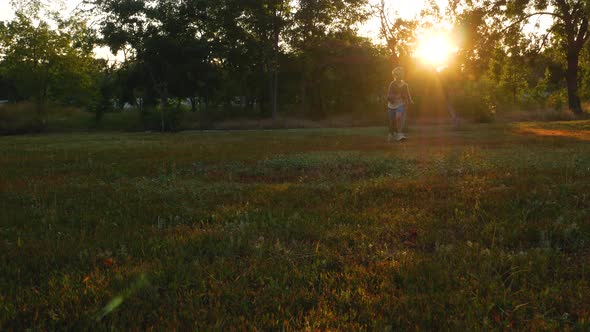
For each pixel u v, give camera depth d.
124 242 3.20
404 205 4.28
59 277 2.51
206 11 37.53
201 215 4.00
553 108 37.12
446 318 1.97
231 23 39.31
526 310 2.03
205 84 39.06
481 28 26.61
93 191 5.58
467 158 7.89
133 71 37.47
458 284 2.35
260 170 7.47
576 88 35.62
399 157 8.57
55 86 43.31
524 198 4.38
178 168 7.95
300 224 3.55
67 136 26.86
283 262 2.70
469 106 34.88
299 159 8.62
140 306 2.13
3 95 52.56
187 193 5.22
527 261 2.59
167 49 34.53
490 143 11.91
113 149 13.29
